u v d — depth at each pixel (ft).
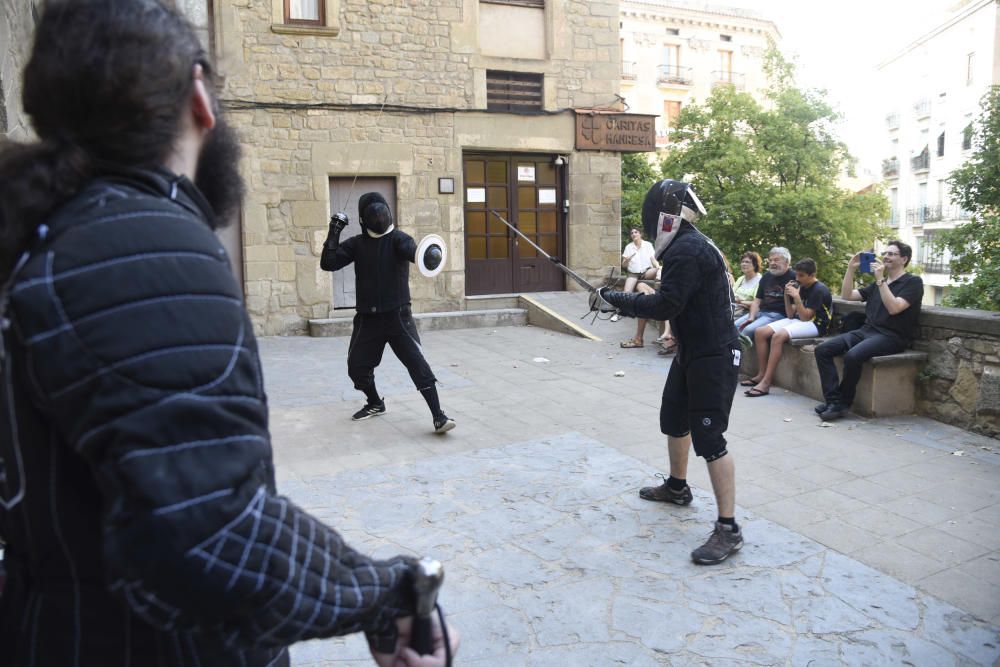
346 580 2.92
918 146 125.18
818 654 8.80
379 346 18.12
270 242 33.73
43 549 2.94
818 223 60.95
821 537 11.98
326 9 33.73
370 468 15.35
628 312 11.78
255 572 2.57
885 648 8.91
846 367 18.81
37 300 2.59
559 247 39.88
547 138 38.27
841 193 65.05
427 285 36.42
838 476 14.75
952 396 18.26
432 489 14.15
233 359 2.73
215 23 32.24
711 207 63.72
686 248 10.94
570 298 37.58
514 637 9.18
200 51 3.19
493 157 38.19
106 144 2.90
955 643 9.02
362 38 34.53
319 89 33.99
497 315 35.70
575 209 39.32
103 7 2.85
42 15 2.91
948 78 113.91
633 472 15.02
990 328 17.11
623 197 70.44
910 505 13.25
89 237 2.66
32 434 2.85
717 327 11.12
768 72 71.51
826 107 65.67
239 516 2.57
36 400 2.75
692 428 11.31
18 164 2.80
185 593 2.48
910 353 18.93
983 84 103.96
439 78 35.94
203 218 3.21
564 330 33.40
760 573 10.78
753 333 22.48
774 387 22.11
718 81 132.05
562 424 18.66
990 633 9.23
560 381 23.59
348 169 34.68
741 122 68.85
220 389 2.64
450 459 15.90
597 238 39.91
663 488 13.37
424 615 3.27
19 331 2.66
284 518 2.77
